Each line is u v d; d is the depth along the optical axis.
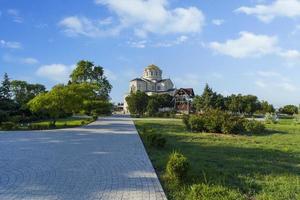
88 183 8.70
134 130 27.11
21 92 74.19
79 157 12.85
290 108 98.88
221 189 7.89
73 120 44.75
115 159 12.47
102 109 48.91
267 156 14.17
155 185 8.57
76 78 63.53
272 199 7.45
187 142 19.47
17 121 33.59
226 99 87.31
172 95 98.50
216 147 17.22
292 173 10.49
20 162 11.66
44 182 8.75
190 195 7.59
